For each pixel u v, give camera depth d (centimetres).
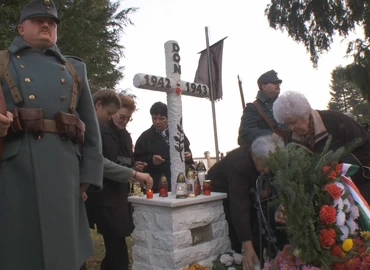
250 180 277
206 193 304
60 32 1068
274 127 345
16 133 165
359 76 1889
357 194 213
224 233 310
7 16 996
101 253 454
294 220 198
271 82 355
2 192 162
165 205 273
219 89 563
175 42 332
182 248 277
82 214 191
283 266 212
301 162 205
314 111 265
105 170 256
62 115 173
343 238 199
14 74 170
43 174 165
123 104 306
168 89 324
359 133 263
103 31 1266
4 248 158
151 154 385
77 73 194
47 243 159
